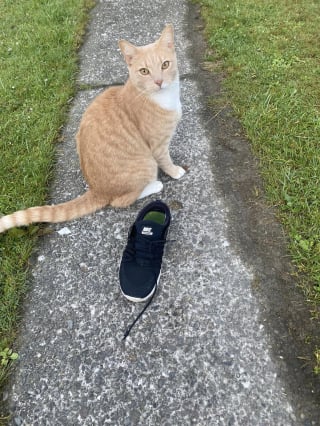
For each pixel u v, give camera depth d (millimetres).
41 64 1424
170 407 640
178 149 1078
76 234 909
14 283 820
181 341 713
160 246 812
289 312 725
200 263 822
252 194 935
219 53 1361
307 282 760
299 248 812
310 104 1116
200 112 1177
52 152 1109
